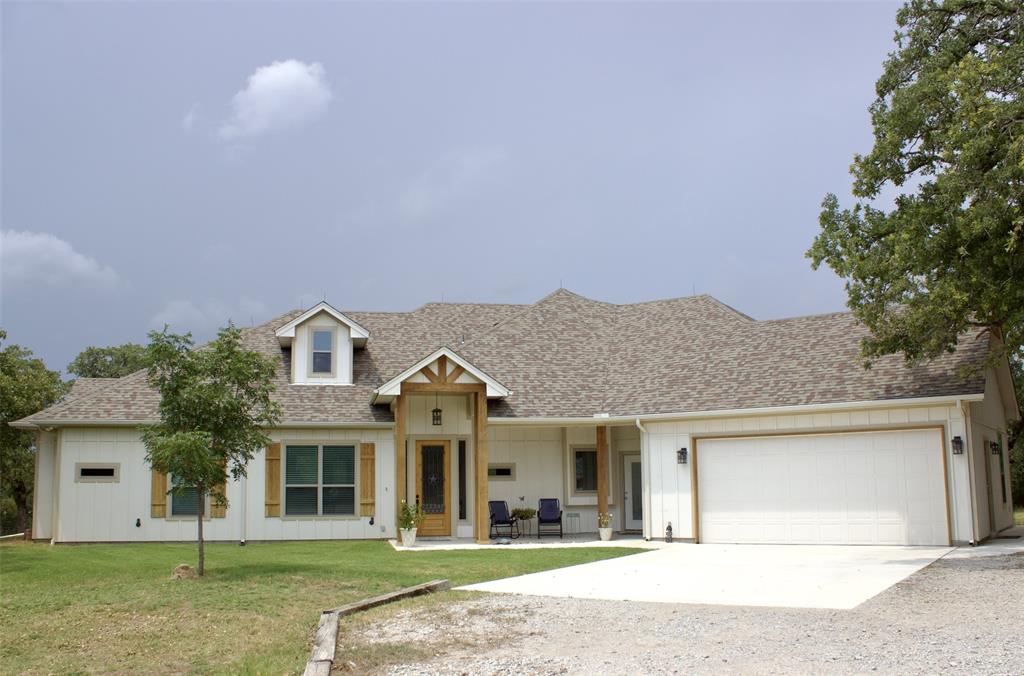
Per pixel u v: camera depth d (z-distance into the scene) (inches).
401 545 885.2
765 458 879.1
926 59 765.3
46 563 705.0
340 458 968.9
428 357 917.8
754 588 552.4
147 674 381.1
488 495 1016.9
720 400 909.8
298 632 449.4
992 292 633.6
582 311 1227.9
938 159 700.0
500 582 603.2
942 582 547.2
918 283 677.3
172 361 633.0
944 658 348.2
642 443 946.7
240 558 746.2
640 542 916.6
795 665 348.8
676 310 1173.7
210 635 446.3
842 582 565.0
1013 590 505.4
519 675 352.5
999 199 613.9
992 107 624.7
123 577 628.1
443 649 403.9
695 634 414.9
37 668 393.1
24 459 1658.5
